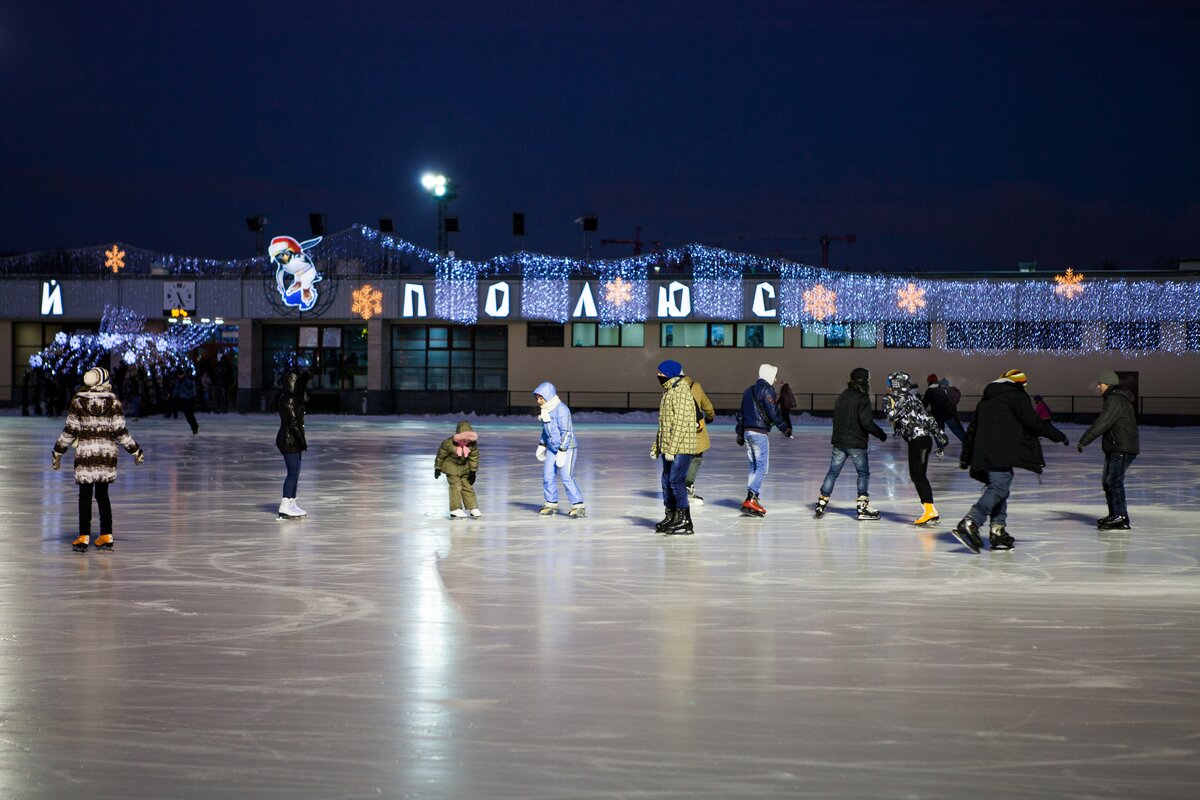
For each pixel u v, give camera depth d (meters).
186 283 52.66
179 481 20.94
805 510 16.92
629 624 9.06
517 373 52.22
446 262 51.34
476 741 6.18
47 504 17.30
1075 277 48.34
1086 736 6.29
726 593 10.38
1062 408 48.66
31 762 5.87
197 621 9.16
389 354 52.88
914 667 7.75
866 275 49.25
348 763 5.85
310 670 7.64
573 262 50.78
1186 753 6.00
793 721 6.54
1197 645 8.38
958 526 12.92
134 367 52.44
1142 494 19.30
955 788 5.49
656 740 6.20
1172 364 47.81
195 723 6.51
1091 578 11.17
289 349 53.50
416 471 23.23
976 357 49.16
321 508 17.00
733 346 51.00
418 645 8.34
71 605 9.80
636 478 22.14
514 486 20.44
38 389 47.94
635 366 51.62
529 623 9.09
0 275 53.50
